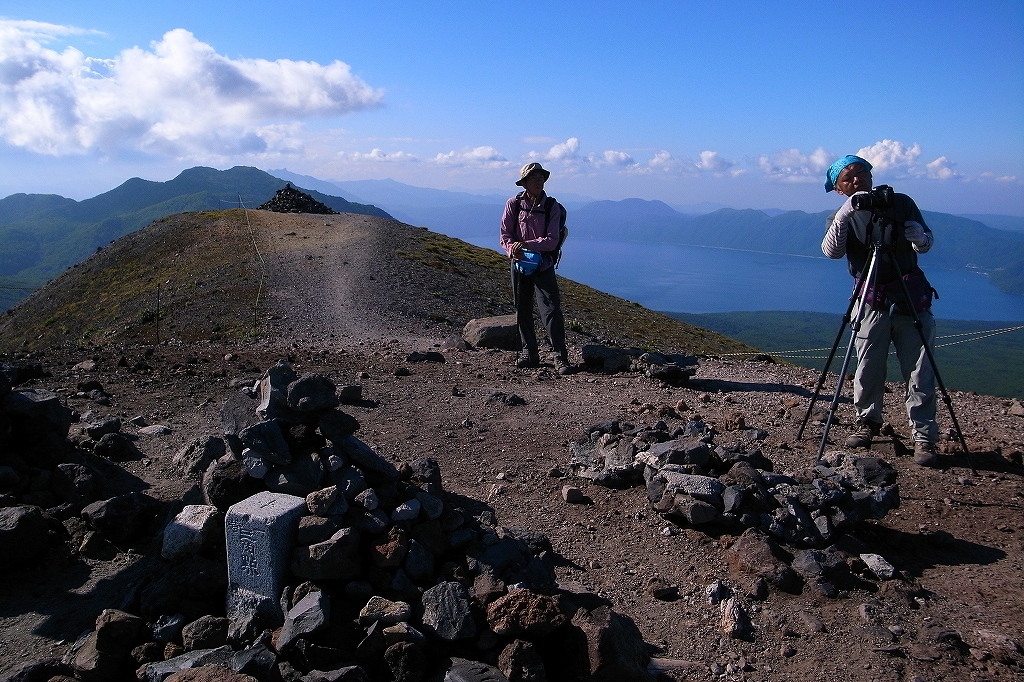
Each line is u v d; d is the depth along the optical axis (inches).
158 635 148.9
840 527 199.0
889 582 179.0
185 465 247.9
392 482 181.5
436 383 418.0
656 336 1733.5
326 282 1600.6
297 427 181.5
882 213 268.8
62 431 233.9
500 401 365.7
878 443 287.3
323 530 155.0
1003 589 177.8
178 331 1244.5
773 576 179.9
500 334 646.5
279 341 887.1
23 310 2306.8
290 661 137.6
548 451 284.7
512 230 474.9
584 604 163.5
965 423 339.0
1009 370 7839.6
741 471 214.2
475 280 1894.7
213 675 125.2
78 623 158.4
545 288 474.9
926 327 273.4
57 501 209.8
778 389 419.2
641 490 235.3
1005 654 150.0
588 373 465.4
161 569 165.3
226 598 157.1
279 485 173.3
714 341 2003.0
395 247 2187.5
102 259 2502.5
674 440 243.1
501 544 172.1
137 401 347.3
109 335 1397.6
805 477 239.3
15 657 148.0
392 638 138.5
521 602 144.6
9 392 228.4
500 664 137.9
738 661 152.9
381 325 1128.8
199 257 2239.2
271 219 2797.7
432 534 168.7
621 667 139.6
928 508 227.8
